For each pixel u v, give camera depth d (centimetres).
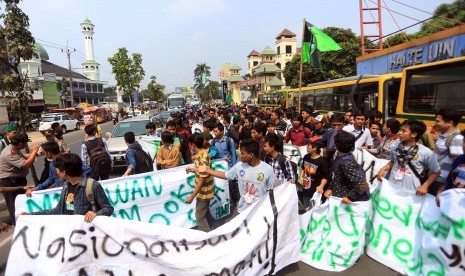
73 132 2975
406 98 824
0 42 677
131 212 493
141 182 497
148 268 311
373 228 399
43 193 440
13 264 299
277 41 5888
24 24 686
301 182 473
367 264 390
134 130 1128
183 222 521
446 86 697
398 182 395
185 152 680
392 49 1686
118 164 940
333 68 3119
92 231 306
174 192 514
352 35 3338
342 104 1327
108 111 4666
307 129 707
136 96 3916
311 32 1170
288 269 387
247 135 681
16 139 495
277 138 438
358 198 386
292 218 379
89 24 7306
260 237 346
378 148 530
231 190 592
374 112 658
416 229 358
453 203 309
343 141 380
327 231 394
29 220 305
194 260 315
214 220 528
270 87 4219
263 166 368
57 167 315
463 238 302
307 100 1812
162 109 5519
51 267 301
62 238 304
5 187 495
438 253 320
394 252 374
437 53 1298
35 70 4744
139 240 309
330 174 435
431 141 498
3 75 725
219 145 628
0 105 1206
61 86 5522
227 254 325
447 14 2655
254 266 343
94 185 316
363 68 2070
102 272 308
